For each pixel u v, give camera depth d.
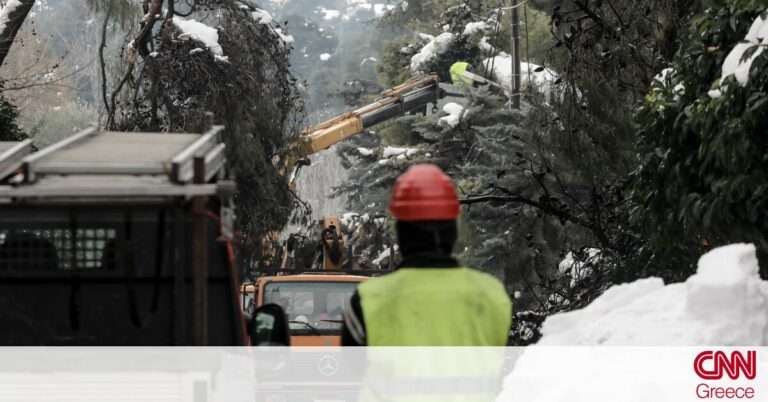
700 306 17.28
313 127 81.56
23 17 51.00
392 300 11.33
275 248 59.50
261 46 57.47
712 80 24.98
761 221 23.39
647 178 26.73
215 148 15.05
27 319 14.78
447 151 74.62
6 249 14.77
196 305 13.64
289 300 34.16
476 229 52.34
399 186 11.57
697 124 24.52
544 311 35.72
